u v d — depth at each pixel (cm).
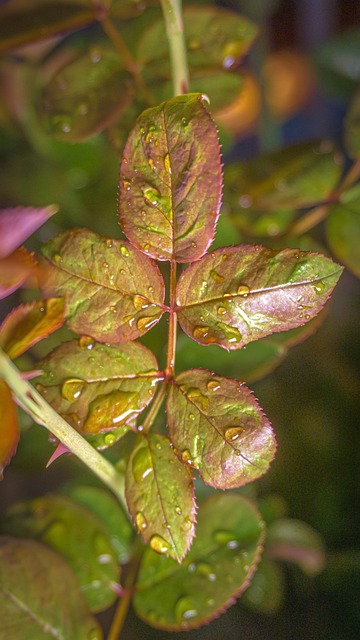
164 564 33
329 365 49
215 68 37
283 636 42
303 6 55
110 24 37
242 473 29
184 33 37
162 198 28
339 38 49
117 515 37
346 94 49
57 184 47
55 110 36
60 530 35
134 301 29
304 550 42
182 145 28
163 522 29
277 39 56
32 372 29
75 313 29
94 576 34
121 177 28
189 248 29
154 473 29
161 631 42
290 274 28
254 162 41
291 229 39
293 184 39
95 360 30
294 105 56
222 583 33
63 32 37
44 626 32
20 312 30
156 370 30
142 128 28
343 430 46
